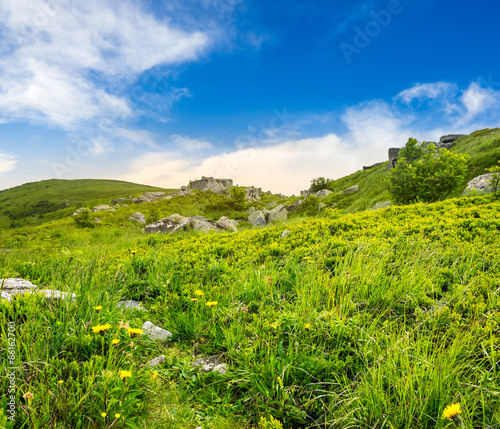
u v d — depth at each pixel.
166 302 5.14
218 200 42.78
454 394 2.52
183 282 5.99
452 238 6.64
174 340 3.97
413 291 4.45
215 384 3.07
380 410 2.40
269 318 4.01
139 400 2.64
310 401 2.63
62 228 24.44
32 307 3.52
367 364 3.00
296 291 4.71
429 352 3.09
